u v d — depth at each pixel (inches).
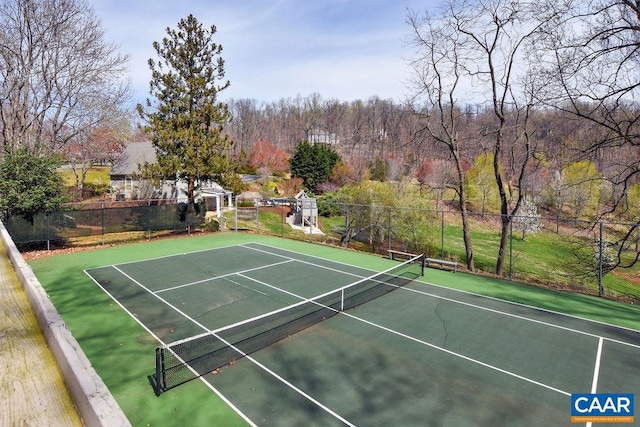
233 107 3804.1
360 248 920.9
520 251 1057.5
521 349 338.6
